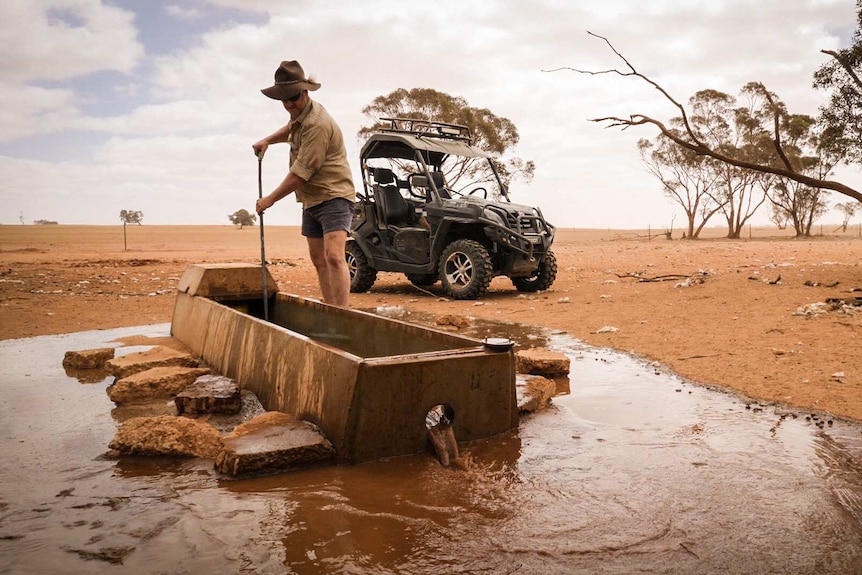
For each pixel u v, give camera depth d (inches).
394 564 78.2
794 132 1738.4
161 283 485.4
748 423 137.0
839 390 157.2
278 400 141.7
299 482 105.6
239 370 167.5
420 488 103.0
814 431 131.0
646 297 344.2
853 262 568.1
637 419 141.9
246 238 2559.1
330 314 198.2
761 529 87.9
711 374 179.8
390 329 168.2
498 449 122.9
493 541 84.5
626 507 95.5
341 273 225.3
